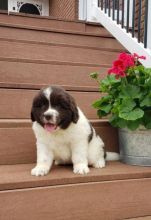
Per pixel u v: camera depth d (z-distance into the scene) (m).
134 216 1.33
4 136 1.45
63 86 1.75
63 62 1.96
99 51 2.30
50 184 1.21
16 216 1.16
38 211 1.19
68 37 2.41
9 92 1.64
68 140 1.37
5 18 2.42
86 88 1.80
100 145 1.46
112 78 1.53
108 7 2.55
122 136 1.50
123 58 1.45
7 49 2.06
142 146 1.43
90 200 1.26
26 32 2.29
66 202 1.22
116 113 1.46
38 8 4.60
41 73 1.92
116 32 2.38
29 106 1.68
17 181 1.17
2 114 1.64
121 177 1.31
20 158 1.48
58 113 1.27
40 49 2.15
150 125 1.40
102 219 1.28
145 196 1.34
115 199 1.29
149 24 2.09
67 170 1.36
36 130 1.36
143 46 2.04
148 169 1.39
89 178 1.26
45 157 1.37
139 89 1.43
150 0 2.06
